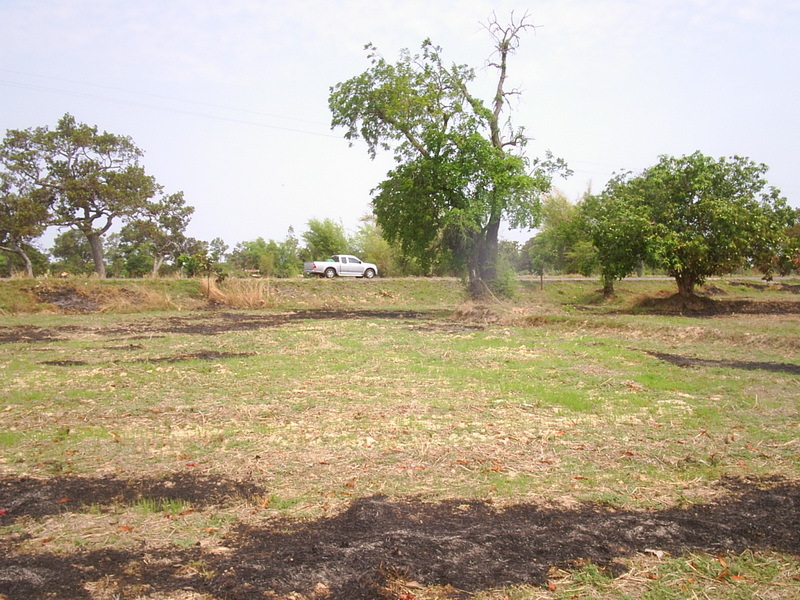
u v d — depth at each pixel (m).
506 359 14.70
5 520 5.45
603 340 18.02
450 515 5.58
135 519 5.48
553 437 8.12
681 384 11.48
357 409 9.72
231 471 6.80
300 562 4.65
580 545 4.95
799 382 11.53
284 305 35.50
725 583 4.38
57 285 31.83
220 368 13.61
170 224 53.53
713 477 6.60
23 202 42.31
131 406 9.95
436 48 31.27
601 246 29.53
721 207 26.38
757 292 41.66
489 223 31.50
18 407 9.88
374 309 34.00
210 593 4.20
